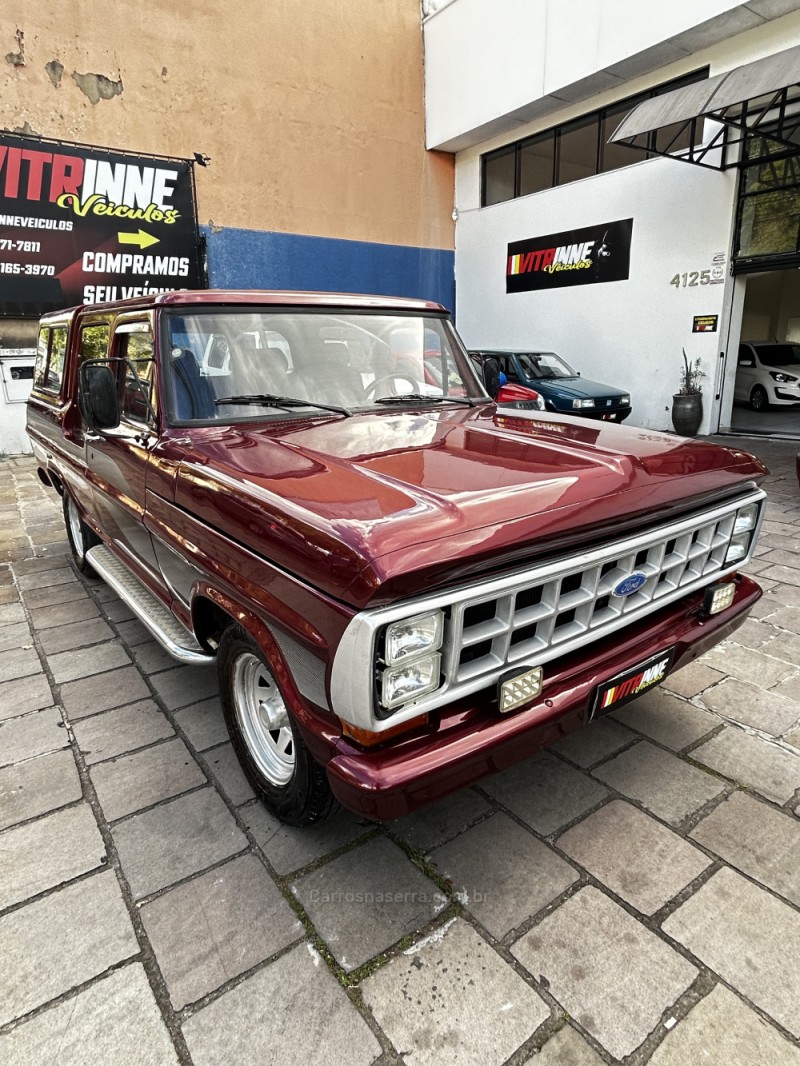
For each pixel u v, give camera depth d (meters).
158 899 2.06
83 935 1.94
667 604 2.29
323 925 1.96
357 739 1.66
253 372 2.84
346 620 1.54
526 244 14.12
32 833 2.34
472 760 1.70
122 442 3.00
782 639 3.72
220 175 12.45
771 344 15.55
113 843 2.29
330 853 2.23
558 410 10.83
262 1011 1.71
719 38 10.03
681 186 11.09
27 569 5.18
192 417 2.66
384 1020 1.68
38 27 10.27
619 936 1.91
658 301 11.80
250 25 12.23
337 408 2.88
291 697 1.85
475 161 15.06
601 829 2.32
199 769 2.68
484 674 1.72
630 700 2.18
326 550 1.58
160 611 3.12
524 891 2.07
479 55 13.18
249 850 2.25
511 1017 1.68
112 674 3.47
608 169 12.51
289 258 13.62
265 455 2.24
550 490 1.84
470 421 2.77
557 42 11.66
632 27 10.45
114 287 11.63
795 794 2.48
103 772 2.67
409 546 1.52
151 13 11.20
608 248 12.46
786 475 8.13
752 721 2.94
